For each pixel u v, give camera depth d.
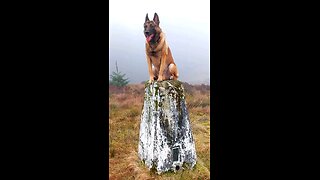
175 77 3.49
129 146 3.86
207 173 3.43
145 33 3.29
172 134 3.37
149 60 3.43
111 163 3.57
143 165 3.49
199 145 3.74
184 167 3.40
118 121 4.15
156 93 3.38
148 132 3.45
